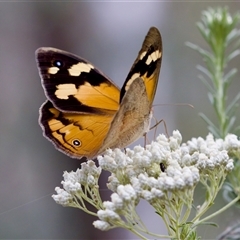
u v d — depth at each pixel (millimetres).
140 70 333
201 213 316
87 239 456
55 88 330
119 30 521
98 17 504
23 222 452
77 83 331
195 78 539
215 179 320
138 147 336
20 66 481
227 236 340
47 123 333
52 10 484
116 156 326
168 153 327
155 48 335
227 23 368
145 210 466
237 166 345
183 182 310
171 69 550
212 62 370
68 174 329
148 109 341
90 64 332
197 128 503
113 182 324
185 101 531
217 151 326
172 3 562
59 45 485
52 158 466
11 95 475
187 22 562
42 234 451
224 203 398
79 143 334
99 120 333
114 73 516
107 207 311
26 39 484
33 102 480
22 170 463
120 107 328
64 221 456
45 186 461
